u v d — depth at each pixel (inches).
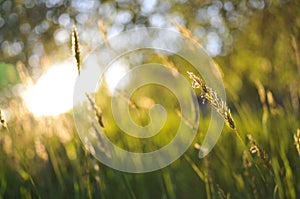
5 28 277.1
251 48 172.7
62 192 77.1
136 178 76.2
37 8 272.4
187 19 216.1
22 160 76.6
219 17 202.8
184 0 216.4
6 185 84.3
